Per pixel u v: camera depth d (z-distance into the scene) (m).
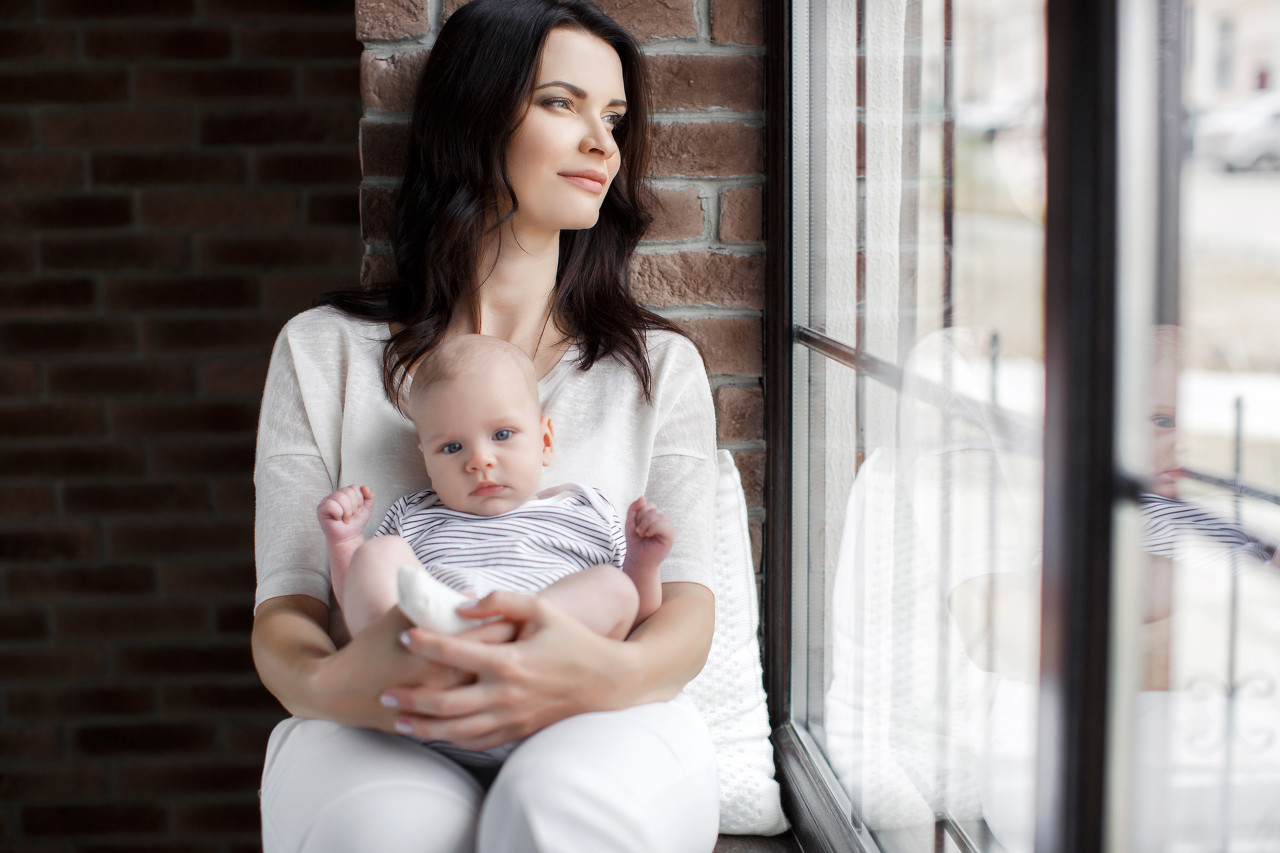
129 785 2.56
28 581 2.50
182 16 2.36
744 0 1.54
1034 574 0.79
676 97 1.55
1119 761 0.68
